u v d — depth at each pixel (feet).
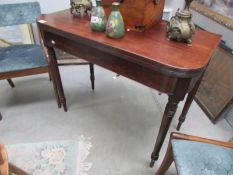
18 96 6.27
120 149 4.81
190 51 3.22
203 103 6.09
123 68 3.43
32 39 6.47
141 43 3.36
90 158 4.57
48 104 5.99
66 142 4.89
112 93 6.58
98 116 5.68
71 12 4.41
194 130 5.41
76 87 6.78
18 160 4.45
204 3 6.09
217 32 5.72
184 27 3.27
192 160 2.80
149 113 5.88
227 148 3.03
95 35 3.55
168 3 7.01
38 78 7.11
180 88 2.98
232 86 5.27
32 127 5.24
